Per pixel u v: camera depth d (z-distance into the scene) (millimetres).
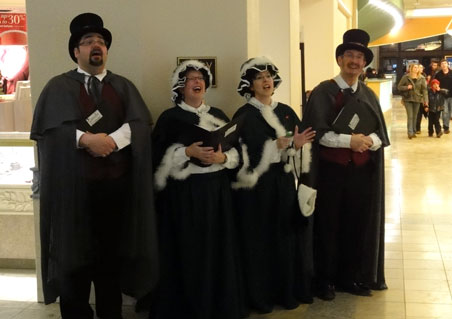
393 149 11492
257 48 4285
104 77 3314
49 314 3838
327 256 3943
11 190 4836
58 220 3160
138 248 3330
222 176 3469
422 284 4258
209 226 3385
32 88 3855
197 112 3482
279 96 5984
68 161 3119
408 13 24328
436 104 13023
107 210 3332
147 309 3828
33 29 3811
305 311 3760
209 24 3859
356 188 3887
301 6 8953
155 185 3428
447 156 10477
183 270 3412
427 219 6199
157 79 3889
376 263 3965
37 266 4023
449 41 31797
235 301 3459
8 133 4859
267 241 3723
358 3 12242
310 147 3713
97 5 3754
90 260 3250
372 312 3738
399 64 32469
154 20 3861
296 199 3688
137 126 3264
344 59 3812
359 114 3789
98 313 3582
